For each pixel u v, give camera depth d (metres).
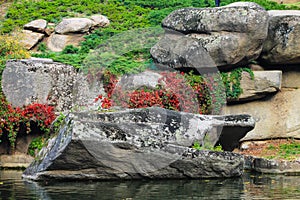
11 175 12.96
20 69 14.98
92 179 12.30
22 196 10.23
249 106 16.28
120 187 11.38
